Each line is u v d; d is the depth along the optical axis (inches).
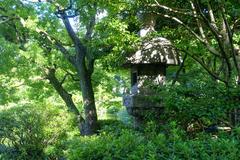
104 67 394.3
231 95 208.1
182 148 131.8
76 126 504.4
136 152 132.4
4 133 394.0
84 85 540.4
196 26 367.9
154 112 247.9
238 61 295.7
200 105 205.5
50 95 605.3
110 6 323.9
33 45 465.4
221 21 313.7
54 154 385.4
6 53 477.4
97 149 138.8
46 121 398.9
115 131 175.3
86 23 499.5
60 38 546.9
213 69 343.3
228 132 192.1
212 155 129.0
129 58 317.1
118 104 627.8
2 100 551.2
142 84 305.7
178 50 329.1
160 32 348.5
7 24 518.3
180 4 335.0
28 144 389.7
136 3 311.6
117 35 329.7
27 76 514.3
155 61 311.0
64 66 567.2
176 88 222.5
